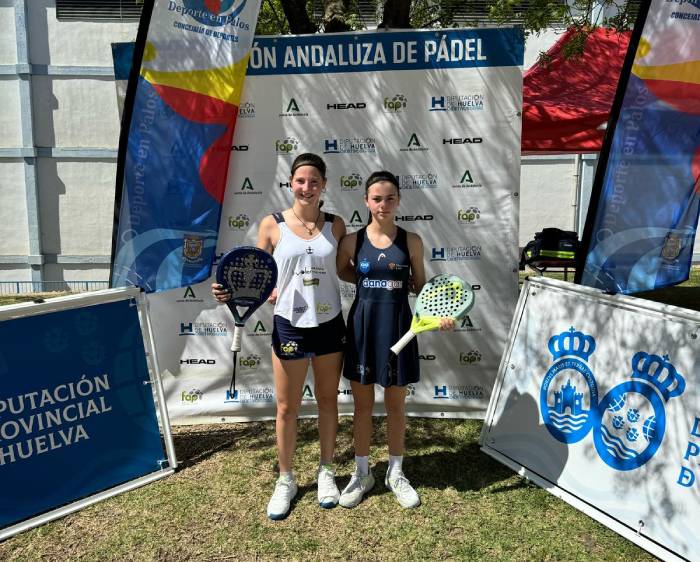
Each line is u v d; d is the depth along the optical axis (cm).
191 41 351
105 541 276
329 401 299
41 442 293
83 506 301
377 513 296
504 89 372
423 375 407
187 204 368
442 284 285
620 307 290
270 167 386
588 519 288
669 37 304
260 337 403
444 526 284
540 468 323
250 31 361
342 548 269
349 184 387
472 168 381
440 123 378
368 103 378
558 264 699
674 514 254
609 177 316
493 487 320
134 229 360
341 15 456
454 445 369
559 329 322
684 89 312
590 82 677
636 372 278
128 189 355
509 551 265
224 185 375
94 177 1045
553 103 612
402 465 342
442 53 371
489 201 384
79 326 311
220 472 340
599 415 294
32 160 1029
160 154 357
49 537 279
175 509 302
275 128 382
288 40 372
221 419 410
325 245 282
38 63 1010
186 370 405
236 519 293
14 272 1066
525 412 338
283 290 284
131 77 343
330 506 299
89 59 1014
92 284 1073
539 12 543
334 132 382
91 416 312
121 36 1012
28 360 291
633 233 325
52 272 1070
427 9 595
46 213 1051
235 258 281
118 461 321
